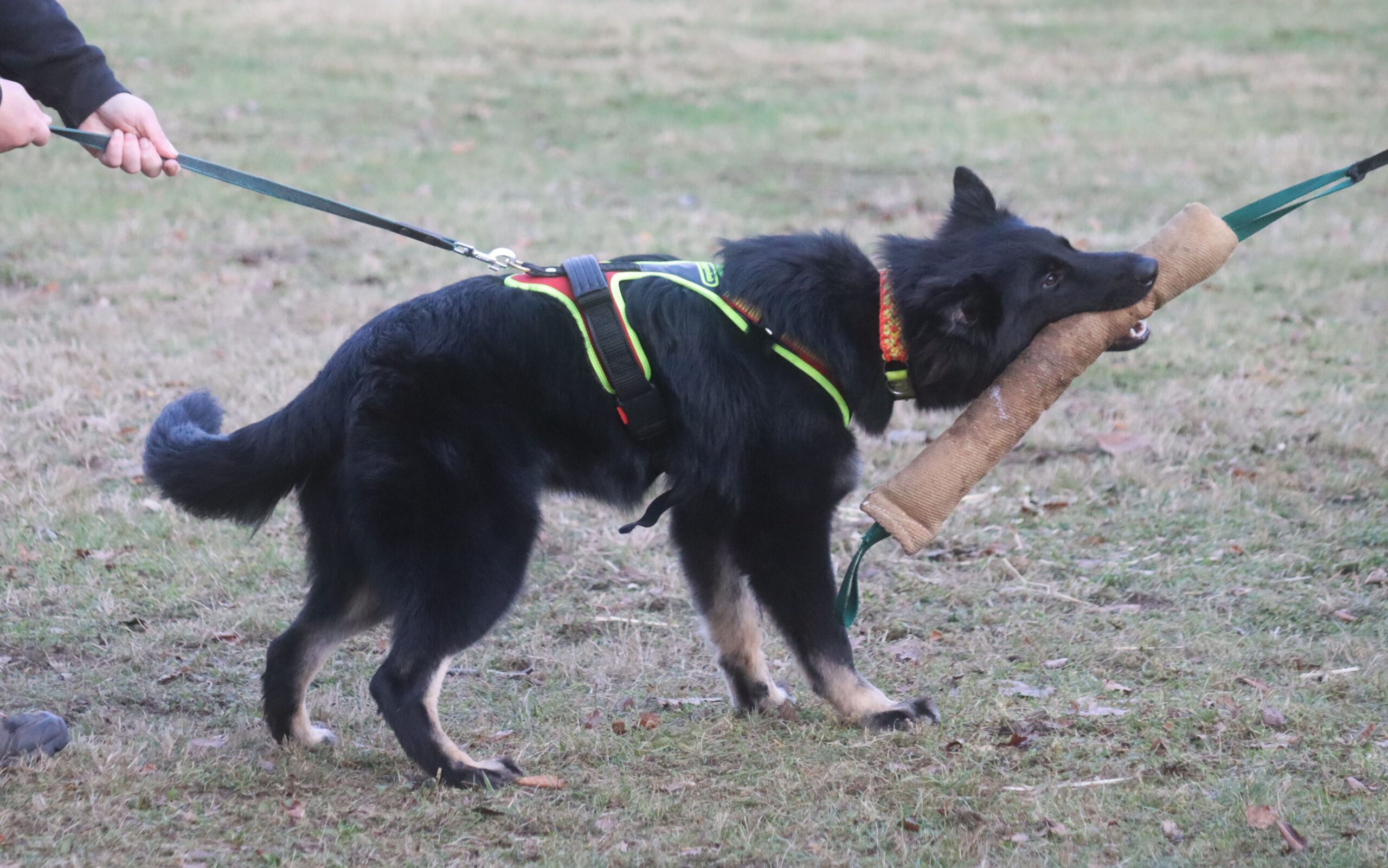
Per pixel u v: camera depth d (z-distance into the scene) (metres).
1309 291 12.74
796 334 5.31
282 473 5.22
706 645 6.54
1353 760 5.04
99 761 4.99
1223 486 8.28
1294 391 9.97
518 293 5.28
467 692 6.02
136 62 22.17
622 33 27.02
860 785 5.03
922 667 6.24
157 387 9.80
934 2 30.88
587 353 5.21
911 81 23.83
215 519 5.73
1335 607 6.68
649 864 4.46
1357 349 10.99
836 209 16.00
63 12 5.16
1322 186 5.96
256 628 6.59
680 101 22.09
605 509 7.73
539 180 17.31
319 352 10.71
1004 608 6.88
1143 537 7.70
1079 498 8.26
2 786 4.75
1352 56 25.14
